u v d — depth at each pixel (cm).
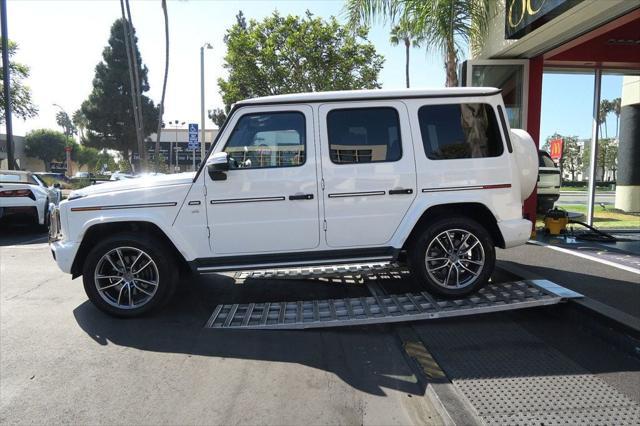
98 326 469
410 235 493
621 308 447
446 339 429
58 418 307
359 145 480
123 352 409
